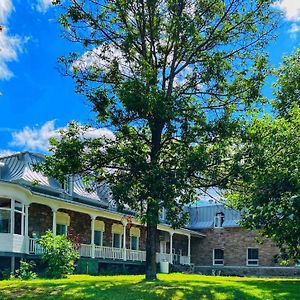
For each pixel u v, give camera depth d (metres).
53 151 15.80
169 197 14.27
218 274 40.94
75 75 16.72
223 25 16.80
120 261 32.31
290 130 17.02
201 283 15.15
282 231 18.39
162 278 18.89
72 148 15.29
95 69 16.80
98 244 33.59
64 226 30.47
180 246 43.31
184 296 12.46
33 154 29.19
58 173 15.72
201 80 15.85
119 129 15.88
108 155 15.58
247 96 16.14
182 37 16.08
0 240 23.30
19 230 24.59
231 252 42.22
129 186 14.52
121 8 16.31
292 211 18.08
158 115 14.41
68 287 13.28
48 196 26.56
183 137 15.05
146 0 16.36
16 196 24.22
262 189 17.25
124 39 16.73
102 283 14.48
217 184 15.41
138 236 38.09
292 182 16.69
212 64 15.72
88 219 32.72
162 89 15.76
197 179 15.39
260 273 39.41
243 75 16.39
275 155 16.41
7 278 22.22
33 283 14.58
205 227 43.81
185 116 15.03
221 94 16.36
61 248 23.20
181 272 37.78
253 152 14.92
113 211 32.44
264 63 16.56
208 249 43.56
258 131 15.34
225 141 15.09
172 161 14.90
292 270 37.97
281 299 13.16
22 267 22.47
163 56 16.77
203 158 14.27
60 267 22.62
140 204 15.20
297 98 24.00
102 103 15.94
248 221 19.31
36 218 28.09
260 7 16.92
